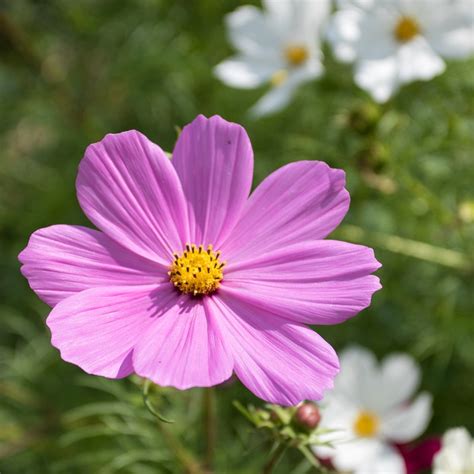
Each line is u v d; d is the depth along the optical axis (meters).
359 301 0.34
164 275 0.35
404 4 0.47
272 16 0.49
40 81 0.66
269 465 0.36
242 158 0.35
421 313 0.51
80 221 0.60
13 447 0.49
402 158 0.48
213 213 0.35
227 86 0.61
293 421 0.36
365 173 0.47
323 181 0.35
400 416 0.45
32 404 0.51
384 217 0.51
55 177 0.63
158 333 0.34
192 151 0.35
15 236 0.62
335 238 0.48
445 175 0.51
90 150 0.35
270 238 0.35
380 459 0.44
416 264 0.52
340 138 0.52
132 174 0.35
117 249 0.35
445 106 0.51
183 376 0.33
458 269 0.50
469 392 0.51
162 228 0.35
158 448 0.46
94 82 0.66
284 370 0.33
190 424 0.46
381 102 0.48
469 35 0.47
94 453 0.49
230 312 0.35
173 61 0.61
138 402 0.39
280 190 0.35
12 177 0.65
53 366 0.53
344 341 0.52
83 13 0.64
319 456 0.44
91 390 0.51
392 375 0.46
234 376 0.38
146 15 0.64
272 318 0.34
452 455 0.40
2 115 0.65
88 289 0.34
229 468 0.48
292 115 0.58
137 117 0.65
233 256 0.35
